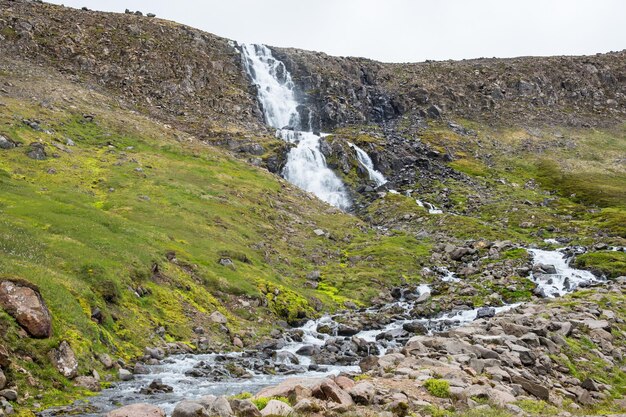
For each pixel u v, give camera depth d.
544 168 122.12
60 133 78.81
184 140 96.69
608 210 90.50
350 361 34.75
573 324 34.78
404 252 67.50
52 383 23.12
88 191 62.16
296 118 131.75
